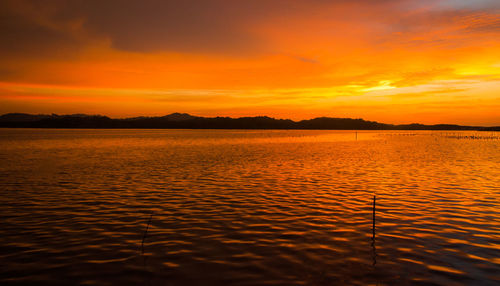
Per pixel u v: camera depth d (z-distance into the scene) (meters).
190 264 12.18
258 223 17.14
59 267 11.91
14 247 13.74
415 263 12.29
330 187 27.19
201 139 140.62
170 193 24.70
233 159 51.97
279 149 76.94
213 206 20.70
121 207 20.42
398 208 20.19
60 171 37.22
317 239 14.78
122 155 59.66
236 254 13.10
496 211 19.45
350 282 10.85
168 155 59.66
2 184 28.62
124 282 10.84
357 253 13.21
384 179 31.45
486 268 11.88
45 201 21.98
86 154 61.75
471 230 15.96
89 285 10.66
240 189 26.30
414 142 117.00
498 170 38.34
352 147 85.44
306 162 47.44
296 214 18.86
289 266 12.02
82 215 18.55
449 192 25.03
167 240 14.63
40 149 75.44
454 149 77.56
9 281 10.87
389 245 14.05
